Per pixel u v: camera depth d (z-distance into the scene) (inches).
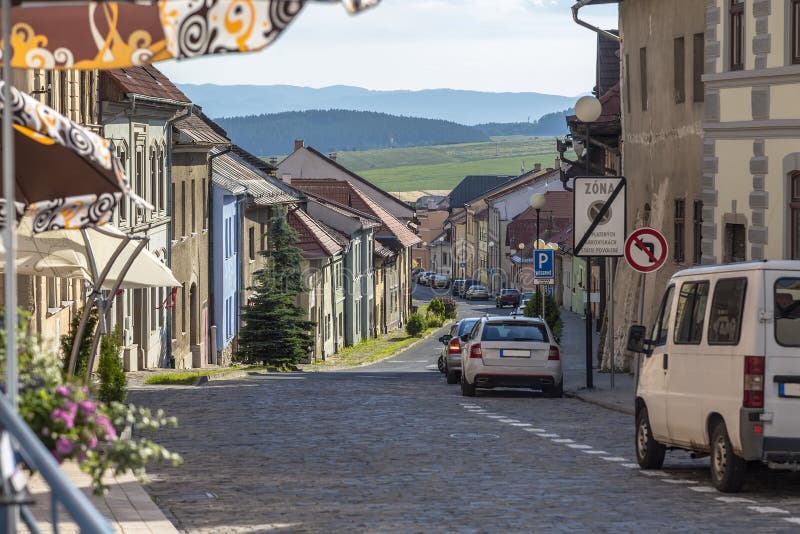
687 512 590.2
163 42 351.3
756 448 647.8
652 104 1771.7
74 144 427.5
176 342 2637.8
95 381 1018.1
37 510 526.3
